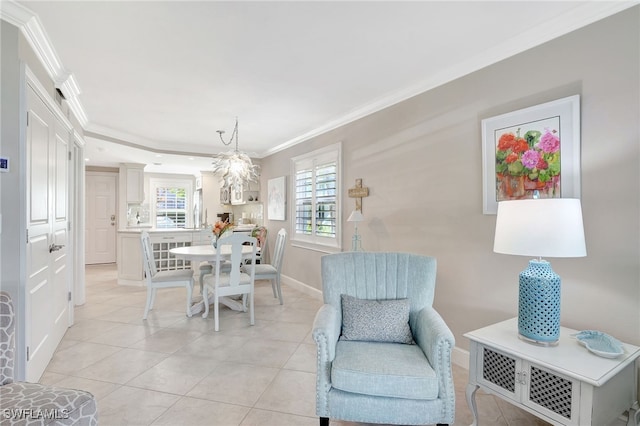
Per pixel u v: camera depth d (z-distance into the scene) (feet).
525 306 5.69
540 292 5.53
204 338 10.23
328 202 14.46
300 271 16.85
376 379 5.24
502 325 6.47
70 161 10.94
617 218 5.87
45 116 7.75
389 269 7.30
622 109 5.80
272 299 15.03
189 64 8.50
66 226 10.27
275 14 6.40
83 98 10.91
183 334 10.53
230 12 6.32
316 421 6.23
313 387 7.43
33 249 6.97
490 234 7.92
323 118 13.33
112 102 11.33
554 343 5.49
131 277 17.33
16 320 6.25
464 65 8.36
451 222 8.87
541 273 5.60
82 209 13.71
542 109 6.88
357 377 5.28
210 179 25.55
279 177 18.98
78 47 7.61
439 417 5.24
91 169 24.35
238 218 24.80
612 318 5.92
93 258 24.47
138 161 21.35
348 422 6.32
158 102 11.35
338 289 7.13
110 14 6.36
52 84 8.59
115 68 8.71
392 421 5.27
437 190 9.28
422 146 9.77
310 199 15.99
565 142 6.53
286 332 10.80
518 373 5.23
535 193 6.98
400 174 10.57
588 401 4.45
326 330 5.64
